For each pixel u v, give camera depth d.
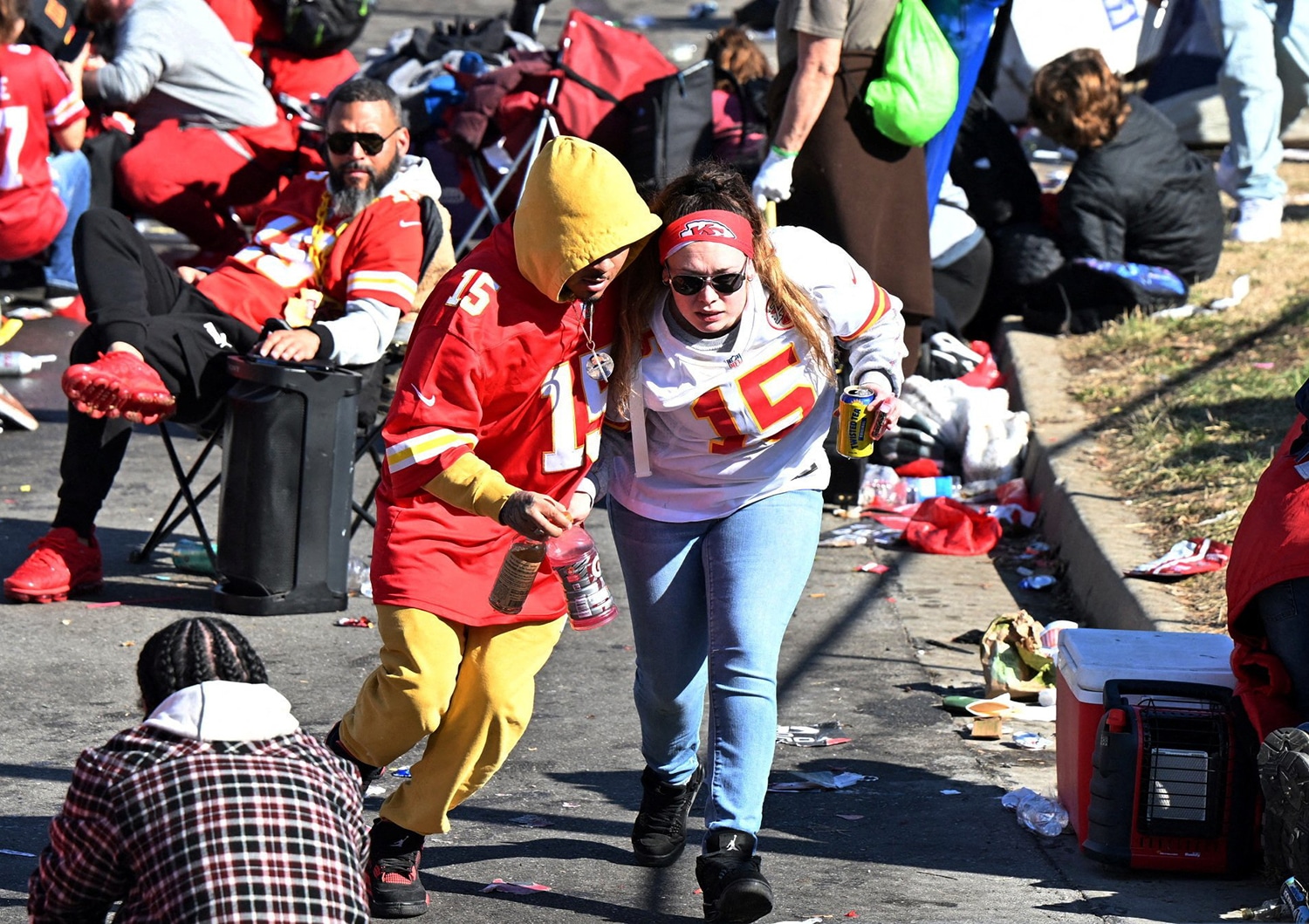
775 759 19.89
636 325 14.68
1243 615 16.33
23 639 23.45
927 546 29.38
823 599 26.59
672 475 15.30
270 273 26.14
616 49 38.47
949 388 33.62
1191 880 16.17
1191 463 28.97
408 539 14.70
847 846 17.23
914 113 29.38
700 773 16.88
